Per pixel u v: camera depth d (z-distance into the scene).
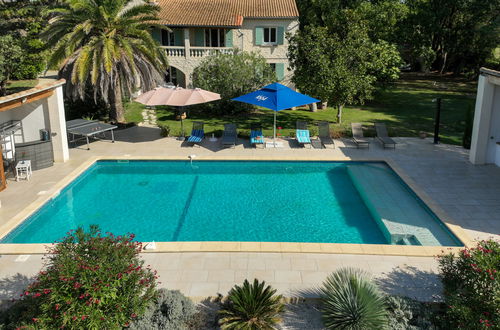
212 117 28.12
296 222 14.12
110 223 14.15
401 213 14.33
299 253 11.50
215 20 32.25
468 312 7.97
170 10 34.16
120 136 23.52
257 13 33.09
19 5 39.81
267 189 16.92
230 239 13.03
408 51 49.50
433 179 16.78
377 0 44.44
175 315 8.65
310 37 23.73
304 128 22.27
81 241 8.51
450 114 28.52
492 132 18.09
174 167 19.33
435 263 11.01
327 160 19.28
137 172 18.83
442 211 13.98
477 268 8.34
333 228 13.70
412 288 9.95
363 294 8.62
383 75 30.28
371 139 22.34
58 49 22.56
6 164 17.78
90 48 21.92
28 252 11.66
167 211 15.02
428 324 8.53
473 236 12.37
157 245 11.81
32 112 18.77
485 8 40.41
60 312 7.60
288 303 9.50
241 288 8.98
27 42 32.78
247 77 28.16
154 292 8.81
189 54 32.75
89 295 7.65
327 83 22.62
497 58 41.62
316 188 17.02
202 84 28.52
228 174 18.61
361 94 24.55
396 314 8.61
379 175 17.91
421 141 22.05
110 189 17.02
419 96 35.47
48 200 15.23
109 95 25.14
